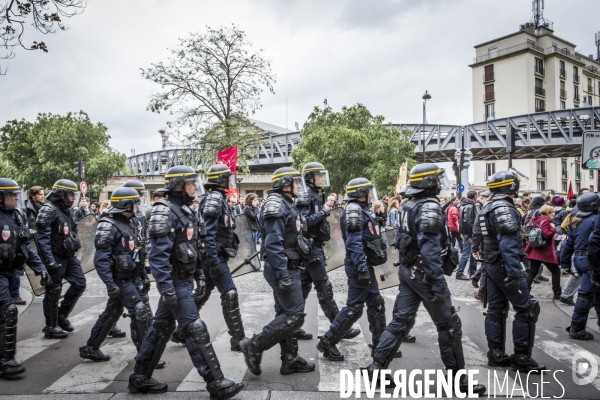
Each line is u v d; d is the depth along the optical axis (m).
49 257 5.60
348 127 28.31
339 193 27.62
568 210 10.49
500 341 4.75
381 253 4.89
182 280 4.03
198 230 4.43
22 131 34.00
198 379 4.46
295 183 4.53
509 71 57.25
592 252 5.18
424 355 5.13
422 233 3.96
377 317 5.00
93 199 36.59
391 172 25.36
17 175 32.91
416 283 4.11
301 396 4.04
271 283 4.49
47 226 5.64
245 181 46.78
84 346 5.04
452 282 9.70
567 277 10.41
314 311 7.04
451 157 40.84
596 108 33.06
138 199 4.91
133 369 4.54
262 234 4.62
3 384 4.36
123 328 6.32
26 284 9.93
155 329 4.08
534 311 4.56
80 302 7.87
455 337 4.07
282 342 4.55
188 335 3.95
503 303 4.76
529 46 56.34
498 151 38.16
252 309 7.22
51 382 4.42
